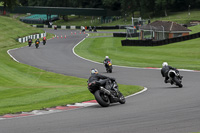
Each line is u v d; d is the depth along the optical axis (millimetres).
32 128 24141
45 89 49906
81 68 87500
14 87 53438
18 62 101750
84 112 30438
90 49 147500
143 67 84875
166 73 47156
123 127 23219
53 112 31141
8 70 81250
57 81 63781
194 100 34219
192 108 29391
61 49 148375
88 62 102062
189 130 21594
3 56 114938
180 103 32750
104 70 82062
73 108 33406
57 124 25234
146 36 171625
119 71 78375
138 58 109000
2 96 43656
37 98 41062
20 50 143750
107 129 22828
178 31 160750
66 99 39938
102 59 110750
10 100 39750
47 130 23312
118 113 28984
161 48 130250
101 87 32969
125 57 114188
